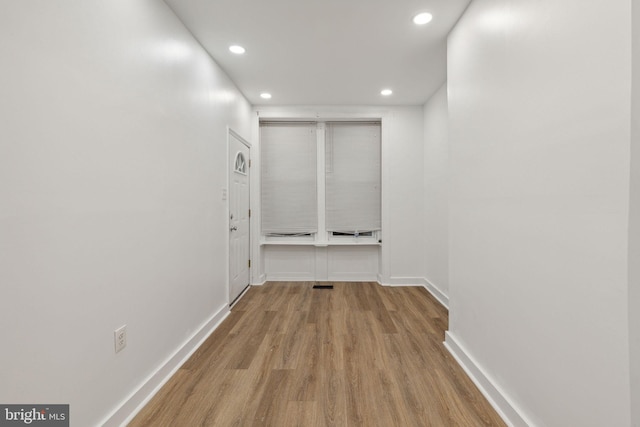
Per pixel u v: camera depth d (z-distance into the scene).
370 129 4.30
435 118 3.65
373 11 2.11
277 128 4.31
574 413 1.13
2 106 0.98
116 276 1.50
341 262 4.40
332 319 2.94
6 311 1.00
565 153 1.17
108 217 1.44
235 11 2.09
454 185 2.25
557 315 1.21
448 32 2.37
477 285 1.88
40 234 1.11
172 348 2.02
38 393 1.10
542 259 1.30
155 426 1.51
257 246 4.17
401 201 4.14
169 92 2.00
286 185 4.32
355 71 3.07
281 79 3.25
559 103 1.19
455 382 1.87
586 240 1.07
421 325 2.78
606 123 0.99
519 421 1.44
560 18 1.18
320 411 1.61
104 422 1.40
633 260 0.91
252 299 3.57
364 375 1.95
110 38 1.46
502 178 1.61
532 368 1.37
